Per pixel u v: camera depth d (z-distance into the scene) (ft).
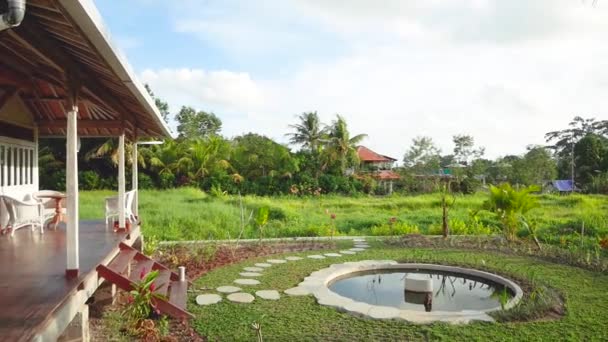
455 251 32.04
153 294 15.93
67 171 13.83
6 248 19.16
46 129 32.24
